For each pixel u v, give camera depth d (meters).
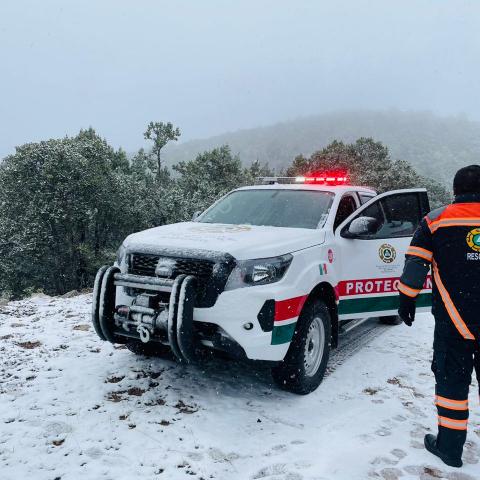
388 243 5.11
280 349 3.83
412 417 3.88
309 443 3.43
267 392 4.28
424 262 3.18
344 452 3.27
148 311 3.79
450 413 3.15
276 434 3.55
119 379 4.43
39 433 3.39
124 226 45.38
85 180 39.34
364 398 4.22
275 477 3.00
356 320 5.93
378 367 4.98
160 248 4.00
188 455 3.22
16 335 5.63
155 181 57.19
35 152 38.78
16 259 39.44
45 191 37.56
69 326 6.04
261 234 4.28
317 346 4.41
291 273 3.96
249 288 3.73
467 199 3.16
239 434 3.53
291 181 6.11
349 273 4.79
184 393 4.18
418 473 3.09
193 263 3.84
